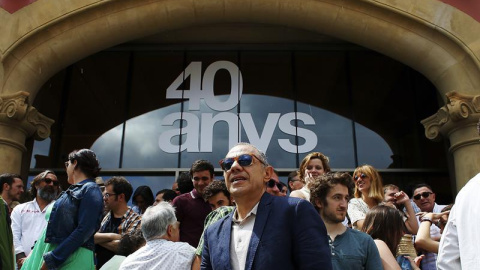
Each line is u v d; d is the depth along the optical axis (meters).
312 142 10.45
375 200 4.91
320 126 10.62
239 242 2.80
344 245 3.38
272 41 11.05
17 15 8.94
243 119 10.61
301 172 5.12
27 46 8.93
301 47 11.12
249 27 10.67
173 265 3.64
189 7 9.42
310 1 9.33
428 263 4.82
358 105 10.81
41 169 9.99
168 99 10.86
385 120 10.71
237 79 10.95
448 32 8.80
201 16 9.59
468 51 8.60
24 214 5.76
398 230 3.86
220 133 10.52
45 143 10.30
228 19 9.70
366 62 11.17
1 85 8.63
